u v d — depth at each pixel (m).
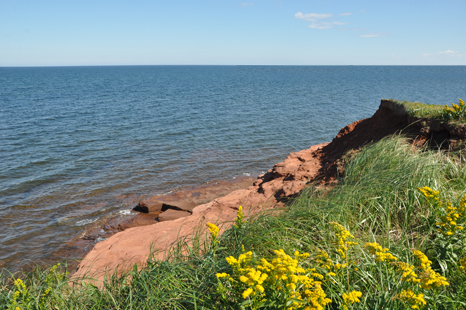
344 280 3.00
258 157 18.38
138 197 12.68
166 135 23.39
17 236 9.83
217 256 3.78
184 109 37.38
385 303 2.68
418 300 2.32
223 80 119.25
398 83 105.88
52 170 15.63
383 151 6.29
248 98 51.09
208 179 14.70
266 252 3.59
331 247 3.61
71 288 3.85
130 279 3.91
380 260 2.92
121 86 82.12
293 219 4.47
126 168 16.00
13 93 58.47
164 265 3.62
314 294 2.36
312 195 5.70
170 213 10.74
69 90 67.00
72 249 9.16
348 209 4.47
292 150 20.08
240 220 4.19
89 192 13.12
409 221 4.22
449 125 6.62
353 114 35.53
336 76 171.88
